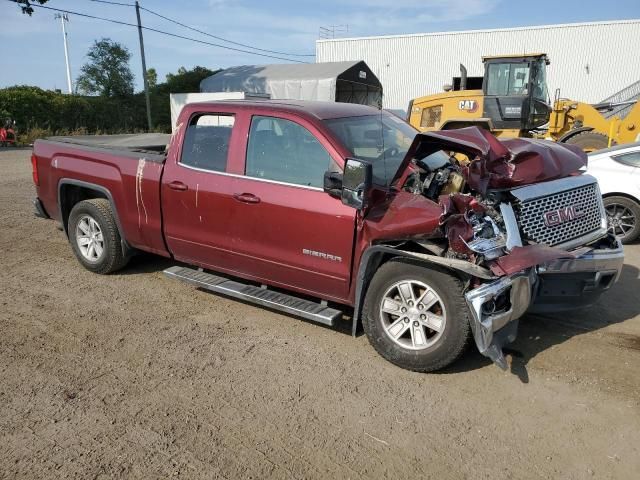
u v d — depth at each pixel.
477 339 3.63
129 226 5.71
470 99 13.70
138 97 36.62
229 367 4.16
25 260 6.76
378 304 4.13
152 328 4.84
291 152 4.57
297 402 3.69
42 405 3.67
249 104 4.91
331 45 36.53
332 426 3.43
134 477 2.99
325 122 4.52
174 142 5.30
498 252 3.71
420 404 3.65
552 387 3.84
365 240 4.13
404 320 4.05
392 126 5.20
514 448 3.21
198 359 4.29
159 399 3.74
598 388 3.82
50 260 6.76
